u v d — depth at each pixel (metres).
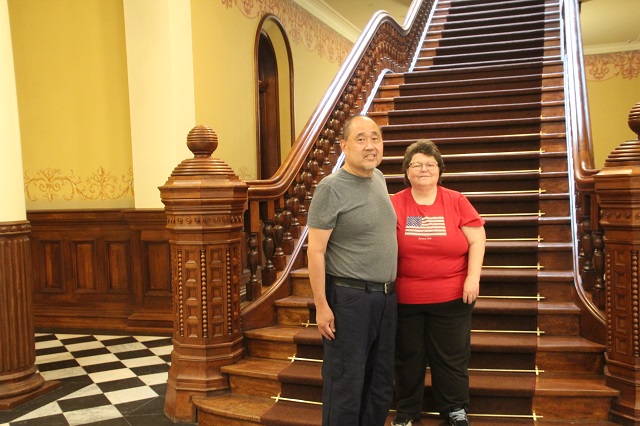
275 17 8.94
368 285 2.71
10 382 4.12
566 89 5.82
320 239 2.66
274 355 3.82
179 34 6.11
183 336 3.70
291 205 4.52
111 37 6.36
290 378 3.46
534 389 3.10
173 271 3.74
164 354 5.35
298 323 4.05
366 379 2.88
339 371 2.72
